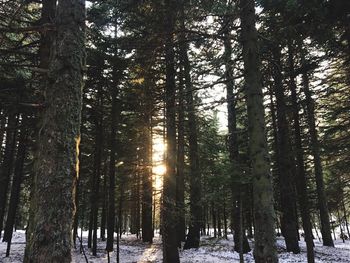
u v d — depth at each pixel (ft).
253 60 27.35
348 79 46.98
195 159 69.72
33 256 14.66
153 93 48.37
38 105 16.70
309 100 44.68
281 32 31.40
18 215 129.39
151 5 34.14
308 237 40.98
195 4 30.63
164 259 46.16
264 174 25.03
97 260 57.88
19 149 70.18
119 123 79.30
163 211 46.96
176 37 34.71
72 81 16.94
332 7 30.42
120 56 50.01
